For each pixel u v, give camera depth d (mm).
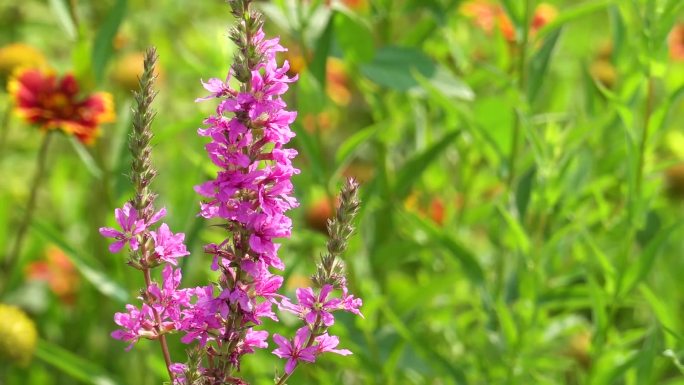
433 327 1619
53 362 1374
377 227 1508
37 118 1398
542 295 1291
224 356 914
